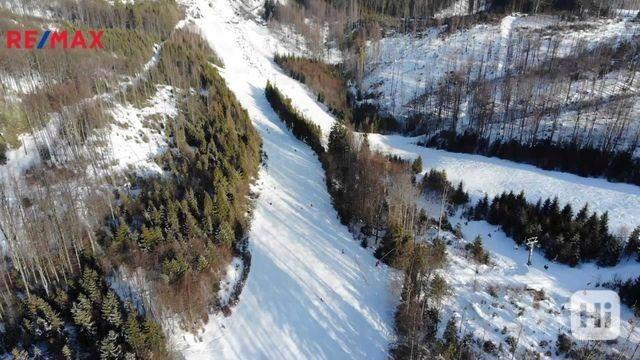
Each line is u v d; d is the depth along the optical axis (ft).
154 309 129.39
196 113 236.43
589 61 316.81
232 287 150.51
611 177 223.71
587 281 161.99
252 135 236.84
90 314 120.47
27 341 117.08
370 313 146.41
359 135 271.90
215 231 158.92
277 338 135.33
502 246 183.73
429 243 179.73
